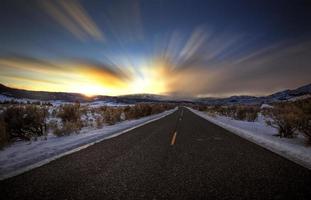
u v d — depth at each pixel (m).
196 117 23.16
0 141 7.39
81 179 4.32
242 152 6.64
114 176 4.50
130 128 13.13
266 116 22.19
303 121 8.63
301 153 6.27
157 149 7.16
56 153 6.53
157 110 36.66
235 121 18.16
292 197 3.46
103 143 8.22
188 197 3.48
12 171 4.79
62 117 15.62
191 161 5.65
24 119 9.49
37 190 3.77
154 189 3.81
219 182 4.13
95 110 29.05
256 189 3.78
